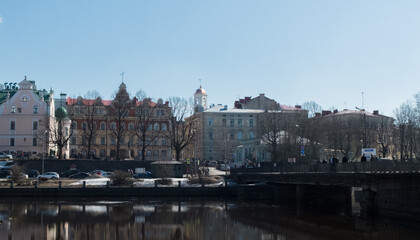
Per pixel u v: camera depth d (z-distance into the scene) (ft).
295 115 373.61
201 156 549.54
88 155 392.47
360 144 375.66
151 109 465.47
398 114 375.86
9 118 421.59
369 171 163.22
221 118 562.66
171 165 339.36
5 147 418.51
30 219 181.27
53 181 298.76
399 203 153.69
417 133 334.03
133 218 186.19
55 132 382.22
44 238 144.15
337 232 150.10
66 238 144.46
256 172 273.54
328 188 242.37
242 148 442.50
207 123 559.38
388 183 159.33
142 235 150.00
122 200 261.85
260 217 190.08
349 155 373.81
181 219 184.34
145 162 381.81
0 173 325.83
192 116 438.40
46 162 357.82
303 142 311.27
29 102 424.87
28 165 352.49
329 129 378.32
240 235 149.59
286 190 259.60
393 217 156.87
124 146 482.28
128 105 449.48
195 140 421.59
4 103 424.05
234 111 568.00
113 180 292.20
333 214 197.47
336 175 171.94
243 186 273.13
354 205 233.14
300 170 212.02
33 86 486.79
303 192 236.22
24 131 421.18
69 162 363.35
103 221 177.68
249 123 567.59
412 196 147.33
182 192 285.43
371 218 168.04
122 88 490.90
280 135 321.11
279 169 238.48
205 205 236.84
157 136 441.68
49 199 263.49
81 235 149.38
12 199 261.03
